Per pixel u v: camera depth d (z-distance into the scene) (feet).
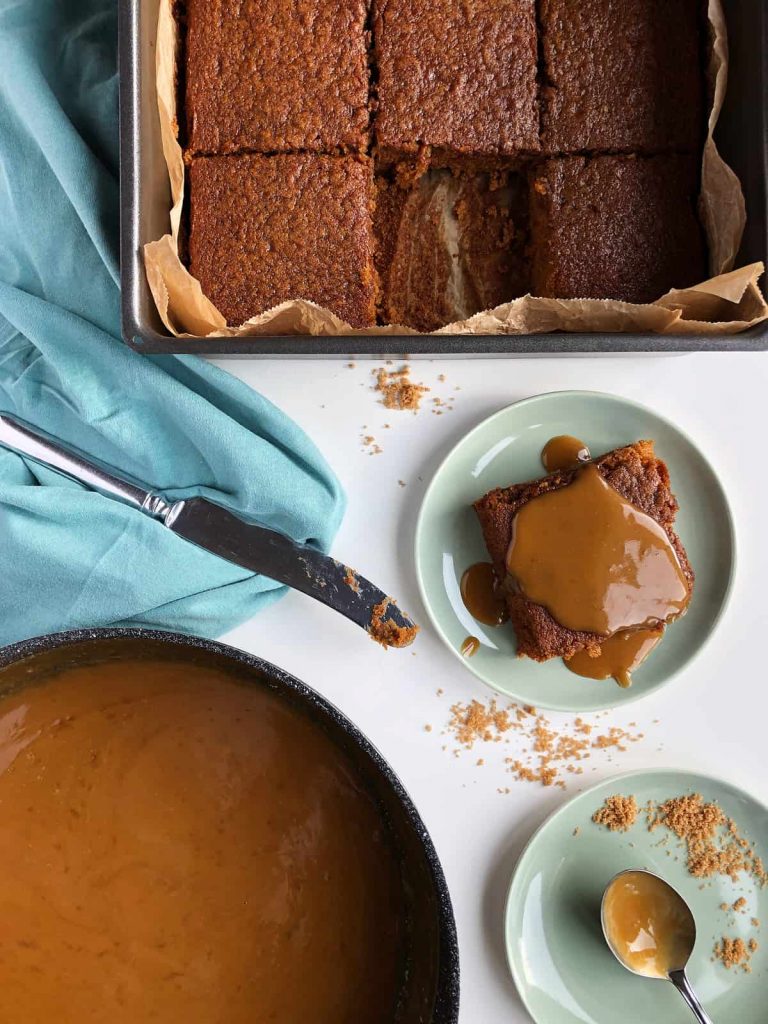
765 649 1.47
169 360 1.40
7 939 1.41
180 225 1.38
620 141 1.36
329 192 1.37
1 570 1.40
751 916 1.43
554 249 1.37
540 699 1.41
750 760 1.46
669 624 1.43
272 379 1.46
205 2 1.37
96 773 1.42
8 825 1.42
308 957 1.42
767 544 1.47
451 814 1.44
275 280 1.37
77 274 1.40
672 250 1.36
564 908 1.42
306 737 1.41
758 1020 1.42
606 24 1.37
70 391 1.40
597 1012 1.41
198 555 1.40
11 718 1.40
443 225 1.49
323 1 1.37
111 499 1.41
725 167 1.30
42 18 1.40
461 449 1.42
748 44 1.28
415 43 1.37
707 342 1.22
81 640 1.25
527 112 1.37
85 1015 1.40
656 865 1.43
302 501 1.40
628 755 1.46
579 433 1.45
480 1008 1.42
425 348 1.24
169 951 1.42
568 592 1.36
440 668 1.45
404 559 1.45
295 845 1.43
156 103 1.33
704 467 1.43
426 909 1.38
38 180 1.40
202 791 1.43
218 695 1.41
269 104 1.37
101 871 1.42
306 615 1.45
